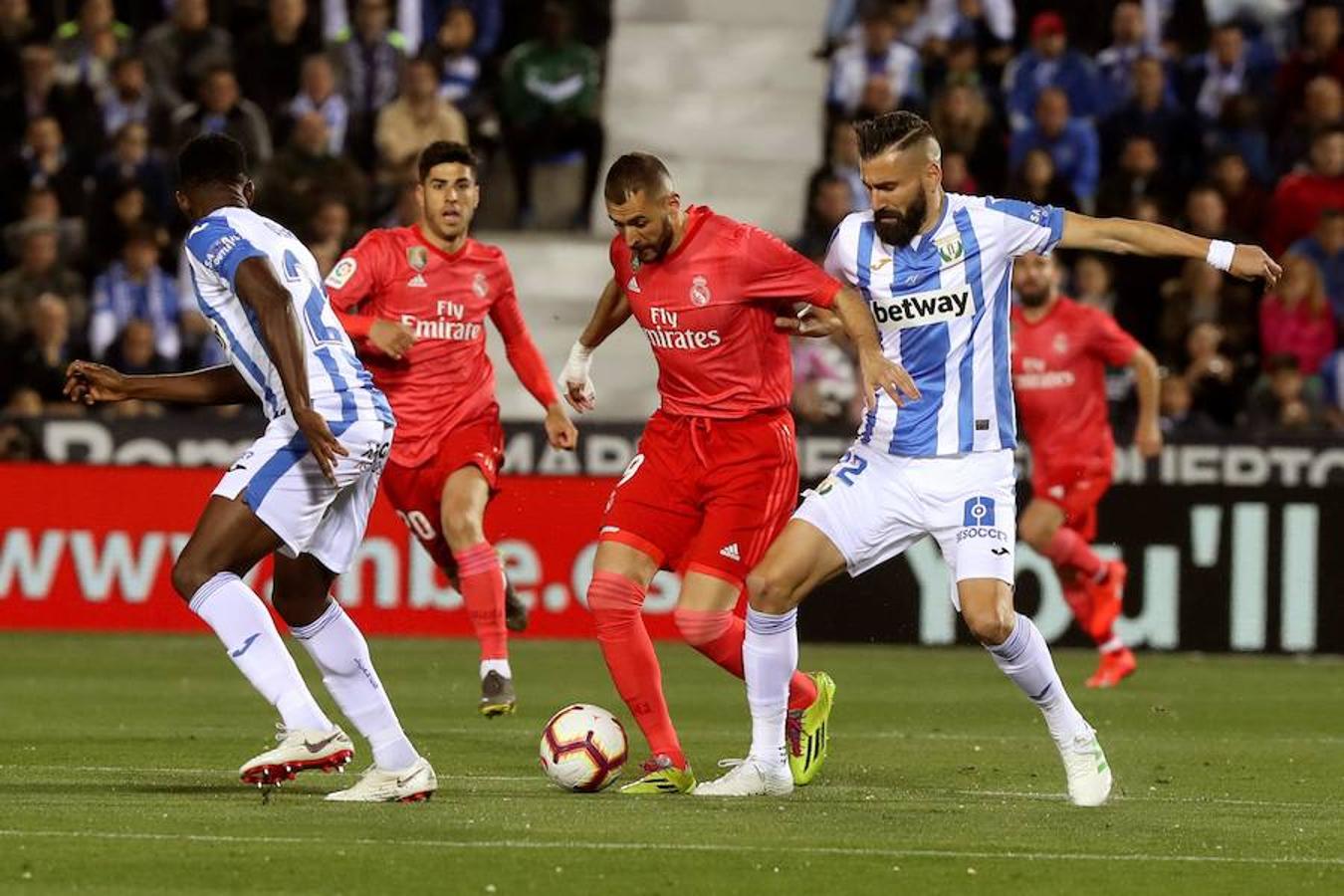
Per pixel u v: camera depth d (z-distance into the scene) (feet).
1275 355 177.99
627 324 210.18
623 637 87.25
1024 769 98.17
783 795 86.53
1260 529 163.12
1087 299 189.88
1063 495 141.49
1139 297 192.24
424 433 114.01
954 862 69.92
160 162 205.46
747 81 234.99
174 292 195.72
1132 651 164.14
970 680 143.84
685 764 87.10
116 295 193.47
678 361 88.22
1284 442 163.53
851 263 84.69
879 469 84.74
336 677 81.25
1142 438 142.82
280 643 79.71
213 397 83.46
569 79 214.48
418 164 114.52
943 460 83.76
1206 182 199.62
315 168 194.39
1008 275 84.12
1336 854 72.95
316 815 78.07
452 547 111.75
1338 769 99.71
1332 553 162.40
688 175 225.97
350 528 80.94
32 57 213.25
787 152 230.68
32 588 169.58
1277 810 84.53
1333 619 162.20
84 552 169.27
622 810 80.69
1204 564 163.63
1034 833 76.54
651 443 89.51
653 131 231.09
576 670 146.61
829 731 114.93
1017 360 141.38
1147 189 198.08
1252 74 217.36
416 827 75.31
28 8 226.99
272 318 76.23
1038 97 211.61
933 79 215.72
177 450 171.22
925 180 82.58
